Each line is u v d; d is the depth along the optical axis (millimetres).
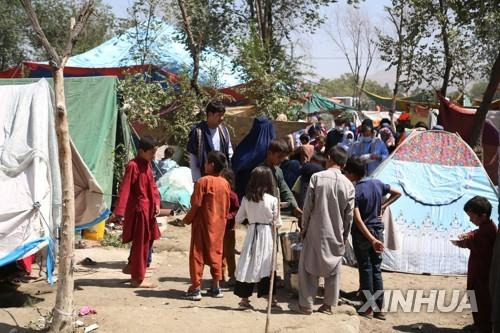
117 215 7441
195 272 7145
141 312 6180
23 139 6594
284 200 7441
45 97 6891
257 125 8234
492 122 18141
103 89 11070
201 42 16484
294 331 5883
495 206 9766
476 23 16484
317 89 18609
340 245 6684
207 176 7215
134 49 16391
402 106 28875
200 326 5895
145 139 7645
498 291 5699
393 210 9664
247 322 6133
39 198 6312
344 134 14516
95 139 10758
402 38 21156
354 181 7348
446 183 9852
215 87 15898
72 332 5461
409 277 9250
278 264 8930
